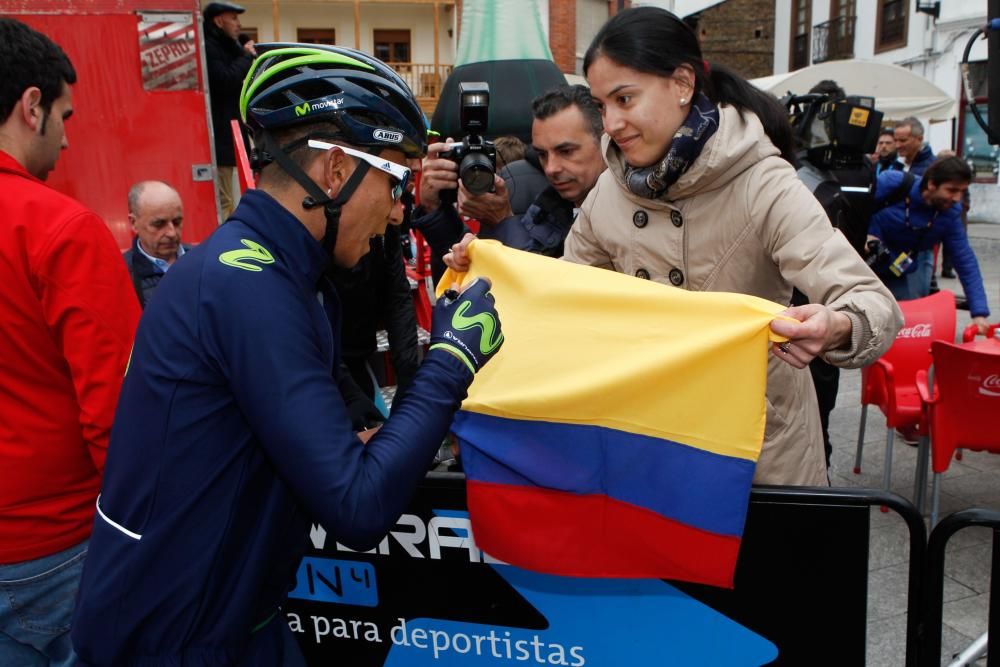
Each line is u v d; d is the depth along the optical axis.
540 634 1.67
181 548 1.12
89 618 1.15
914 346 3.97
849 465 4.50
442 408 1.17
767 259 1.68
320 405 1.07
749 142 1.59
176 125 4.70
